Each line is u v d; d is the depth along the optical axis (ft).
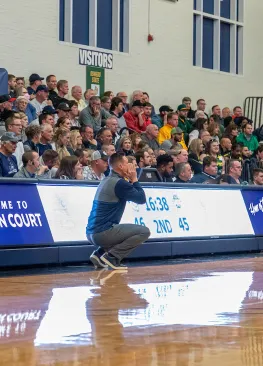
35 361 16.85
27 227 38.09
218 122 73.41
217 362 16.66
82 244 40.40
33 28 64.23
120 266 38.88
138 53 73.41
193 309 24.63
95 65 69.36
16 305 25.49
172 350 18.07
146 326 21.36
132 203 42.73
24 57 63.67
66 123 51.52
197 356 17.35
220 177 50.88
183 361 16.79
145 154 49.93
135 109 63.93
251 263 42.01
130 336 19.88
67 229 39.88
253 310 24.43
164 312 23.98
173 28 76.64
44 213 39.01
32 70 64.28
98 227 38.58
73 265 40.22
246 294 28.50
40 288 30.27
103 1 71.15
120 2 72.49
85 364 16.51
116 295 28.17
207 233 46.70
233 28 84.07
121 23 72.74
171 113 65.05
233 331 20.59
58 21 66.28
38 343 18.95
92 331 20.58
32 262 38.06
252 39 86.17
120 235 38.63
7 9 62.34
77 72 67.87
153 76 74.69
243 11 84.94
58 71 66.39
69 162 42.16
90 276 34.96
